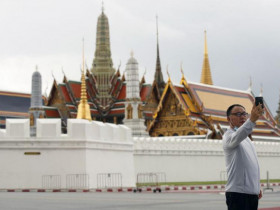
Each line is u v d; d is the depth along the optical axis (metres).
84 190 43.38
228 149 10.57
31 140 46.09
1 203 25.75
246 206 10.54
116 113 130.25
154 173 57.81
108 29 140.50
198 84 94.31
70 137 46.31
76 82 127.31
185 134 91.50
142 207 23.22
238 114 10.88
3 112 126.88
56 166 46.16
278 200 28.94
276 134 102.12
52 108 124.75
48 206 23.81
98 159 47.78
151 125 95.50
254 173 10.55
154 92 125.31
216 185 52.22
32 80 105.31
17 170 45.84
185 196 33.03
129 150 52.81
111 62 137.62
